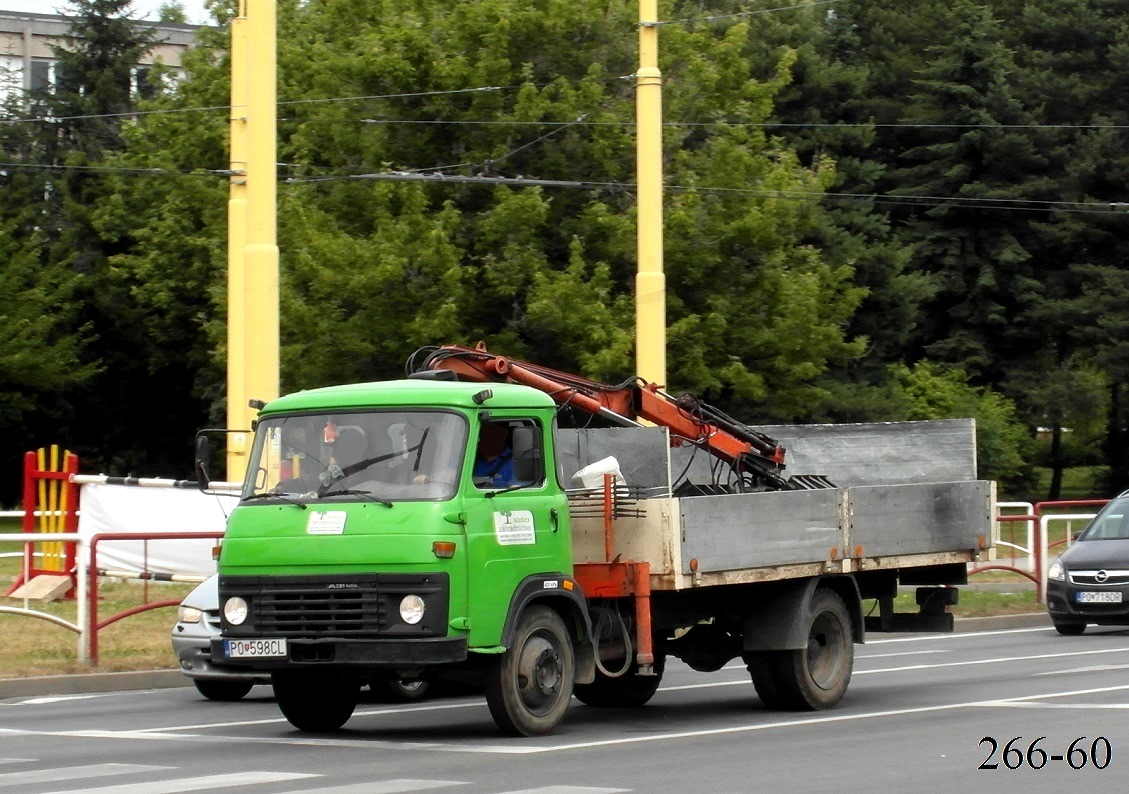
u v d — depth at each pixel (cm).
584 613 2044
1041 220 8731
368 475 1927
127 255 7750
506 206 4847
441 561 1855
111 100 8794
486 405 1955
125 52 8862
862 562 2355
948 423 2767
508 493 1955
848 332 8112
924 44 9388
